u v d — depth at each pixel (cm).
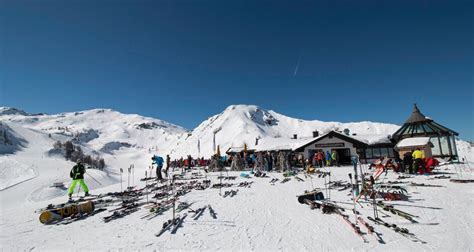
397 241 670
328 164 3225
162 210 1058
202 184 1906
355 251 623
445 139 3300
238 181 2017
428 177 1719
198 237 732
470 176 1730
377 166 1455
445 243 650
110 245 686
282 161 2838
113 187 2131
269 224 838
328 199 1163
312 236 722
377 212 915
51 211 928
